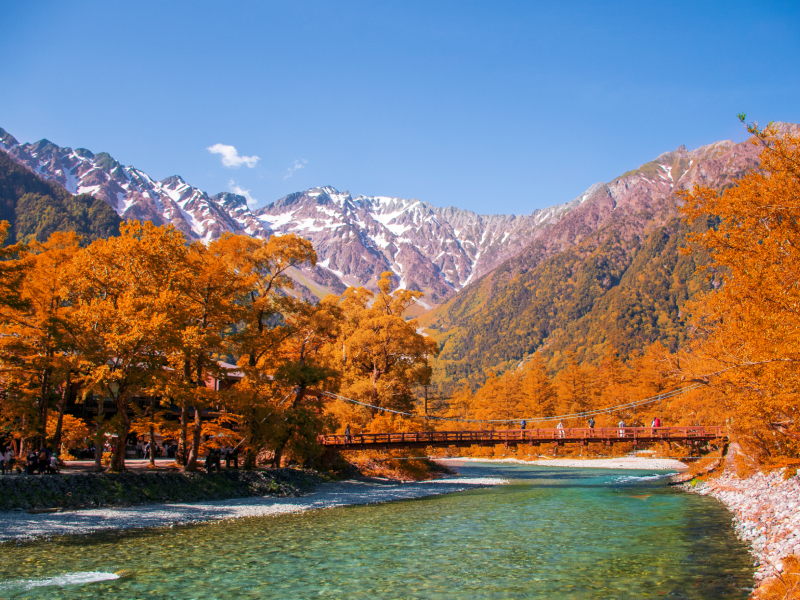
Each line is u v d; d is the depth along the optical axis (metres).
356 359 60.12
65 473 28.17
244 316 34.66
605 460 72.94
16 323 31.36
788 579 12.03
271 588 14.25
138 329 25.92
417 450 57.91
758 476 31.84
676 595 13.07
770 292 14.38
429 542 20.28
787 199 13.93
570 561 16.92
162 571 15.88
